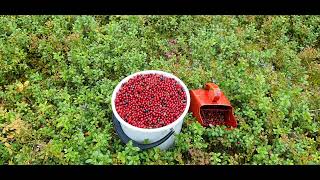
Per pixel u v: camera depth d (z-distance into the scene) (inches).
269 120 44.9
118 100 42.4
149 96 42.6
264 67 51.2
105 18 58.1
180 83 44.0
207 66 50.8
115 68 49.8
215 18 57.1
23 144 43.6
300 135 44.6
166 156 41.9
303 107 45.4
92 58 50.7
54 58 50.2
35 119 45.4
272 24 56.8
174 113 41.3
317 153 42.8
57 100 46.9
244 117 46.3
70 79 49.6
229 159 42.4
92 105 45.6
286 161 41.9
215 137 44.5
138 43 52.9
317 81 51.5
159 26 56.6
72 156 40.9
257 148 42.0
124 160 39.9
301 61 53.7
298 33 56.6
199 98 44.6
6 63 49.7
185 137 42.3
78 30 53.9
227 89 48.0
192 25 56.4
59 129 45.0
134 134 41.1
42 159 42.1
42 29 54.2
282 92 47.0
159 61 50.5
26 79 50.7
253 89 47.2
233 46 53.0
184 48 53.3
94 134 42.3
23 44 52.3
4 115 44.9
